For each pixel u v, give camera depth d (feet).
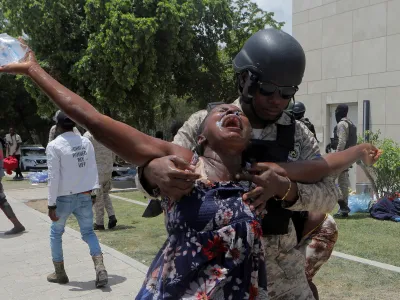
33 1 46.52
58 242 16.79
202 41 54.85
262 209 6.21
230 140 5.95
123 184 46.39
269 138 7.23
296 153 7.30
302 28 42.70
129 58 45.11
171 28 47.37
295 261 7.55
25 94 91.40
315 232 9.48
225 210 5.76
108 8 44.60
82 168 16.25
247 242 5.78
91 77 47.06
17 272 18.38
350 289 15.10
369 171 27.84
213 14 53.21
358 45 37.81
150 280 6.27
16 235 24.94
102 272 16.31
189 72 55.42
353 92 38.24
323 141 40.75
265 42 6.71
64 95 6.28
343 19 38.93
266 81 6.66
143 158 6.19
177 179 5.69
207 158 6.23
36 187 49.01
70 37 48.44
